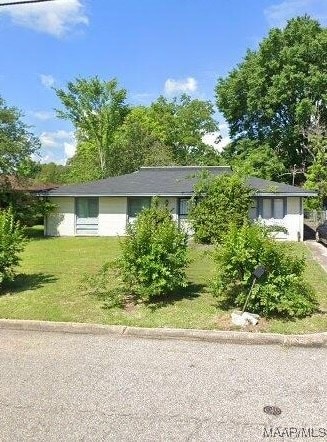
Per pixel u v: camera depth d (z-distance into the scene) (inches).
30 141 920.3
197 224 748.6
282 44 1321.4
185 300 313.3
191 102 2076.8
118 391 171.8
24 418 149.8
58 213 904.9
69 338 245.3
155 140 1720.0
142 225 325.1
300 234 798.5
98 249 655.1
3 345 232.4
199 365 201.2
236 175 772.6
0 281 335.0
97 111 1610.5
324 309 289.0
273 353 218.5
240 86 1411.2
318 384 178.1
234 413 153.1
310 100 1259.8
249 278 272.8
